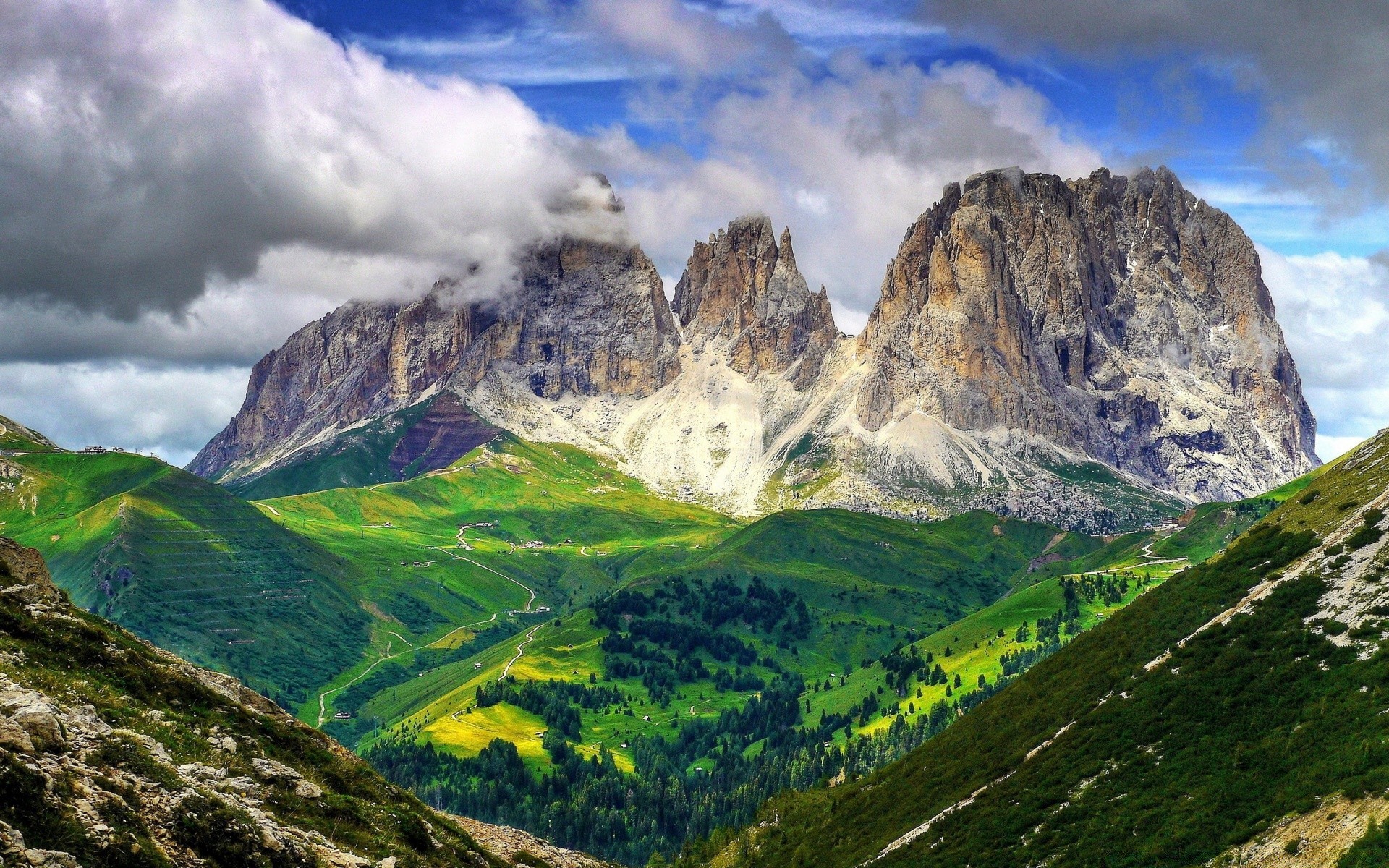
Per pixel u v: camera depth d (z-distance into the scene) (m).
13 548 98.25
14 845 53.41
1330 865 88.00
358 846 79.25
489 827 126.19
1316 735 111.12
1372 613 127.50
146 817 62.78
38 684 75.75
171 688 88.44
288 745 93.69
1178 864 104.12
